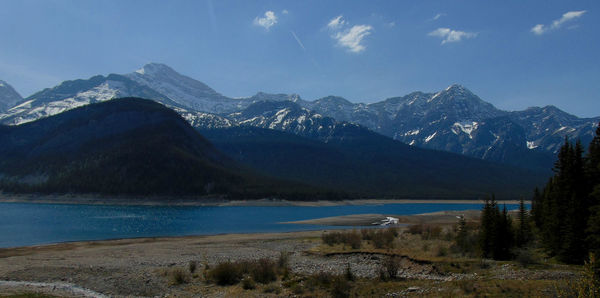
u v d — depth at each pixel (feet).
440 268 121.70
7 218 364.38
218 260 158.30
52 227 303.89
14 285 117.60
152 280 123.34
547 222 156.56
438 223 360.07
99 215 409.69
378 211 575.38
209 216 433.07
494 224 142.61
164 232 291.38
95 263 151.12
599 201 128.47
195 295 107.14
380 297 91.25
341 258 156.56
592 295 53.57
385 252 158.51
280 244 213.05
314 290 104.06
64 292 110.22
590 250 120.06
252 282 113.91
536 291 83.20
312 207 636.89
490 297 82.12
